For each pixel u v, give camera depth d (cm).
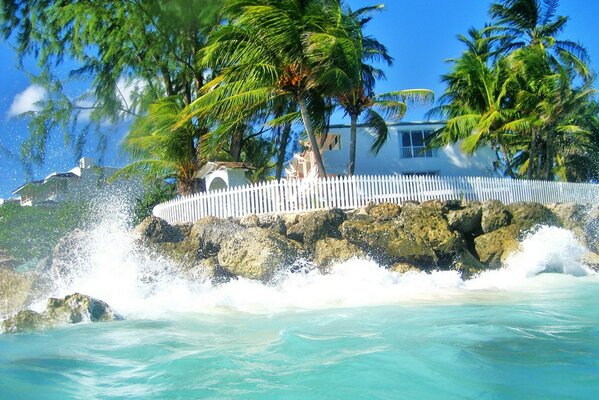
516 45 3291
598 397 529
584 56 3111
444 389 564
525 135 3388
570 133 3603
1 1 2536
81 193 3516
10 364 714
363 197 1791
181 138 2541
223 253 1488
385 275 1412
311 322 959
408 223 1584
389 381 593
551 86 2772
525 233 1688
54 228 2800
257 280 1420
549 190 2264
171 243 1616
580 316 944
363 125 2806
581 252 1680
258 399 550
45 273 1542
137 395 579
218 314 1110
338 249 1501
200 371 659
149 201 2977
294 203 1748
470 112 3131
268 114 2477
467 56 2973
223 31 1956
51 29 2652
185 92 2914
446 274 1466
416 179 1877
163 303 1267
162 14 2597
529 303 1104
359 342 775
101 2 2647
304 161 3189
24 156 2766
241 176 2386
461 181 1953
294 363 677
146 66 2769
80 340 862
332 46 1927
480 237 1669
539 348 712
